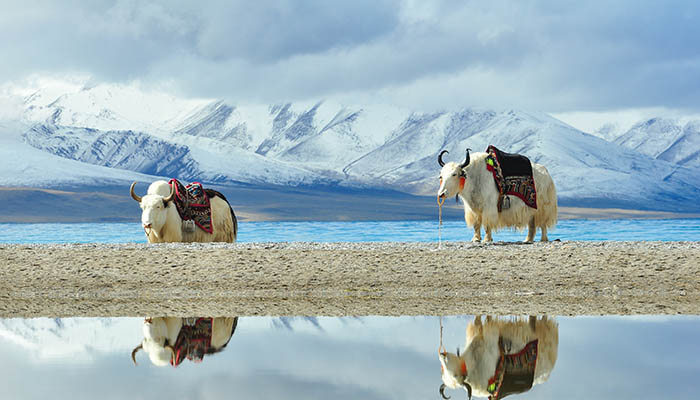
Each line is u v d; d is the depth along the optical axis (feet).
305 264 52.47
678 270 49.88
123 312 40.22
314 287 47.78
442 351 29.71
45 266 52.49
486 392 23.76
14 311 40.73
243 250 55.83
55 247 58.70
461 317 38.04
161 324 36.09
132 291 47.19
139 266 52.26
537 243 59.88
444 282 48.42
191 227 63.36
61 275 50.65
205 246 58.13
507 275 49.73
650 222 253.85
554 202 61.93
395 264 52.26
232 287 47.88
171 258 53.93
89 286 48.47
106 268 51.96
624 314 38.73
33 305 42.98
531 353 29.19
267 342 31.53
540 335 32.81
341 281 48.96
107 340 32.09
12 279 49.88
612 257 52.75
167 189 63.87
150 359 28.25
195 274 50.65
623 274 49.44
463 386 24.44
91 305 42.93
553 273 49.88
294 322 36.60
